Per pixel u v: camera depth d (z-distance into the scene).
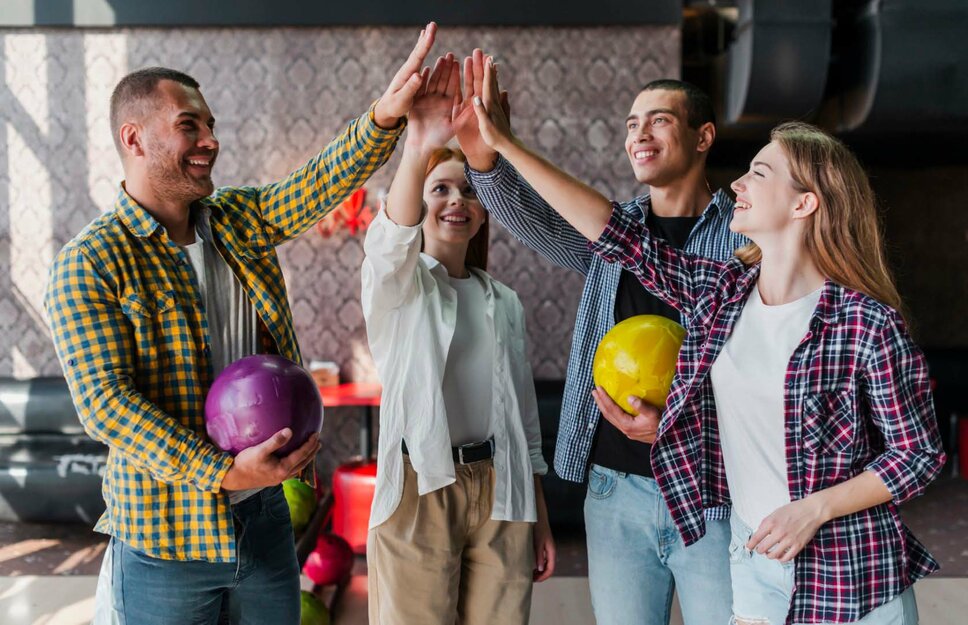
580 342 2.18
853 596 1.49
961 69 5.10
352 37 5.30
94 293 1.55
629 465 2.04
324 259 5.39
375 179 5.36
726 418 1.64
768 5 5.08
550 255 2.29
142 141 1.63
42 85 5.29
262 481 1.56
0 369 5.37
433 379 2.00
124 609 1.67
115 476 1.65
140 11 5.23
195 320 1.69
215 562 1.66
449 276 2.18
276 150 5.33
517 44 5.32
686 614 2.01
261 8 5.25
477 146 1.91
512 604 2.09
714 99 6.05
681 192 2.31
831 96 5.82
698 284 1.75
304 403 1.58
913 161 7.43
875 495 1.46
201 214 1.75
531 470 2.14
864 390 1.54
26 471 4.73
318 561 3.75
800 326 1.57
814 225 1.59
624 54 5.31
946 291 7.75
